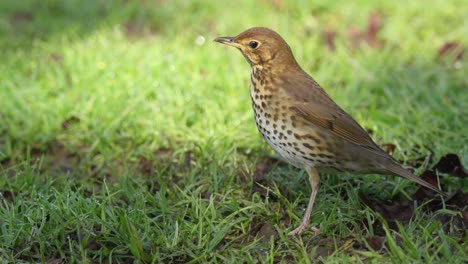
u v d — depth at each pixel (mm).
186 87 13641
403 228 8820
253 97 9953
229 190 10055
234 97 13312
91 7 18094
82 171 11477
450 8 16797
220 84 13773
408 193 10297
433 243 8539
